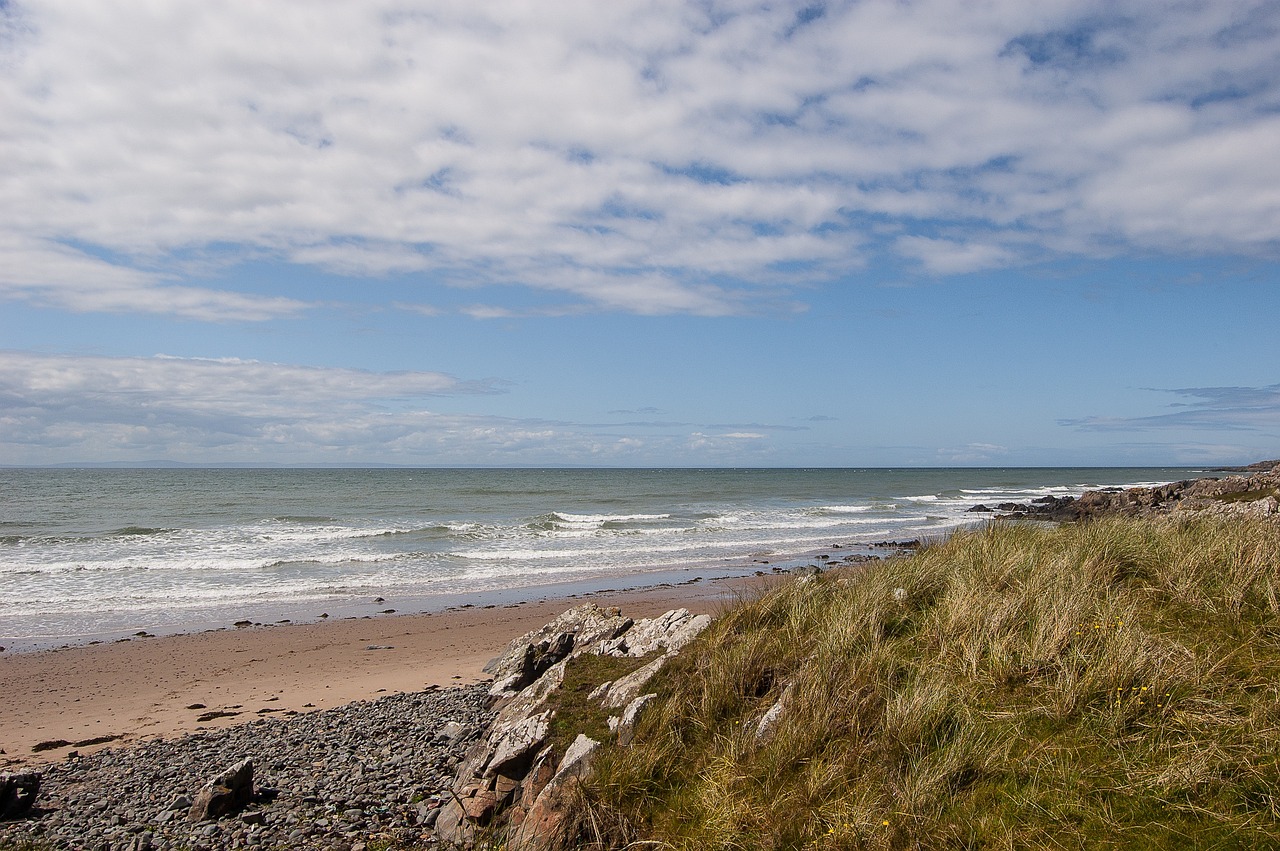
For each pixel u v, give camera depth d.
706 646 7.69
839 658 6.49
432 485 96.12
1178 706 5.23
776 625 8.01
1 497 64.19
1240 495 38.22
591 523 46.84
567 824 5.38
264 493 74.06
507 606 21.95
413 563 29.95
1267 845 3.97
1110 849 4.18
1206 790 4.43
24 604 21.78
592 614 12.25
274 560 29.39
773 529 44.69
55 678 14.93
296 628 19.20
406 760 9.41
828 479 142.88
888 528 45.69
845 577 9.58
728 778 5.41
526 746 6.94
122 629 19.09
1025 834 4.38
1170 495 46.59
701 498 71.94
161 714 12.83
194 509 53.84
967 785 4.90
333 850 6.71
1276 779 4.38
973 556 9.59
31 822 8.00
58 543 33.19
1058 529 11.31
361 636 18.36
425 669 15.55
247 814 7.71
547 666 10.91
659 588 24.95
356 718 11.84
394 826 7.24
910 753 5.25
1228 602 6.79
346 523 45.56
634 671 8.10
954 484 116.00
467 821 6.63
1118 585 7.77
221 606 21.95
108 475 141.38
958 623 6.82
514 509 57.69
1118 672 5.55
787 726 5.73
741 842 4.86
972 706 5.65
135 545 33.09
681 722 6.29
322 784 8.69
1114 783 4.61
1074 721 5.28
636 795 5.59
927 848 4.44
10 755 10.83
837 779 5.13
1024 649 6.16
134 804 8.47
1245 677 5.53
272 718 12.45
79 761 10.34
